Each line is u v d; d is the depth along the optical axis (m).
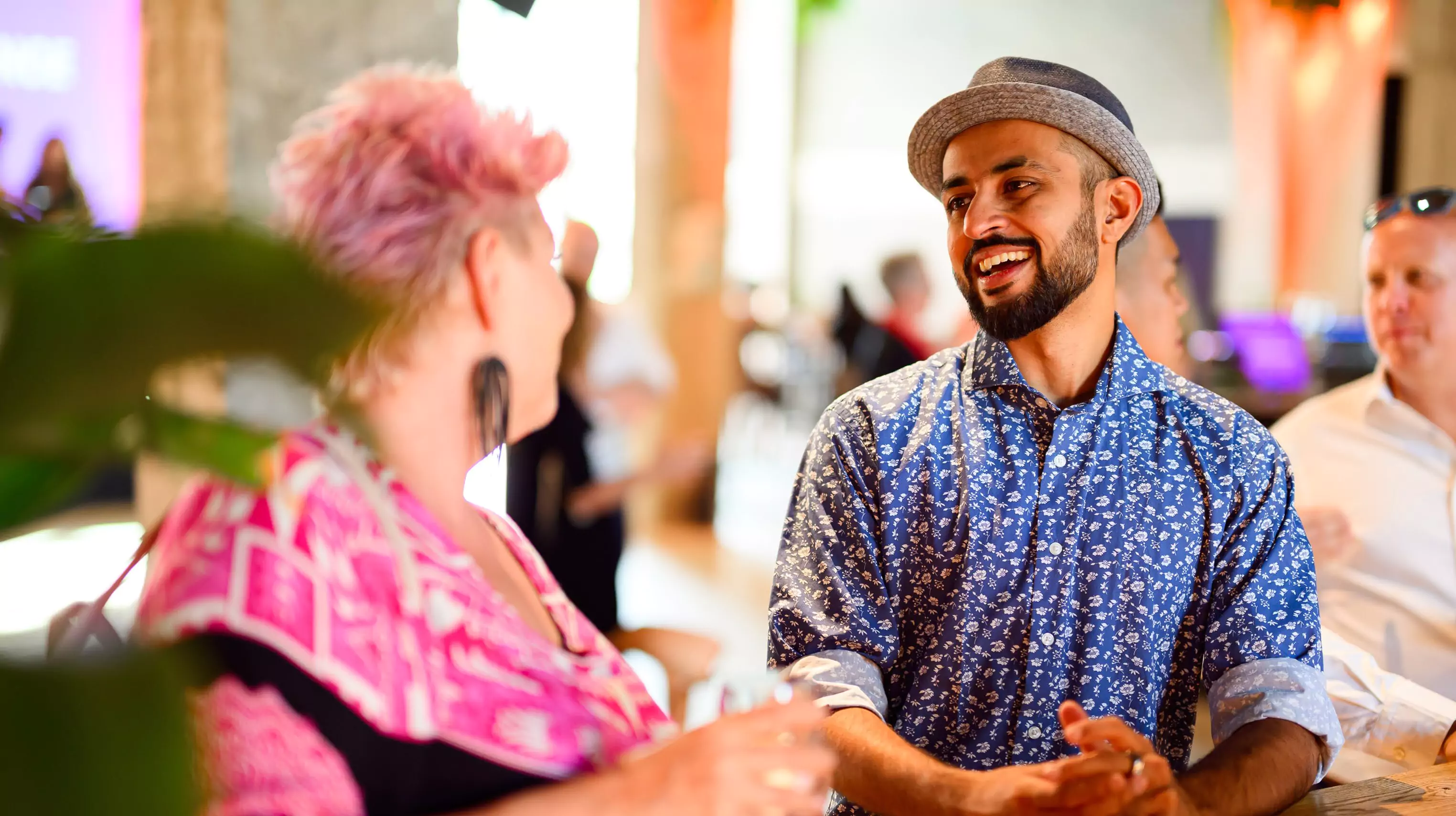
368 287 0.58
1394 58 9.12
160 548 0.73
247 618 0.67
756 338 9.12
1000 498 1.35
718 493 7.30
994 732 1.33
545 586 1.01
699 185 7.48
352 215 0.80
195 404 0.54
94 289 0.45
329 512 0.74
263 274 0.47
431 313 0.83
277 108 3.38
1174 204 10.32
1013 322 1.34
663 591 5.57
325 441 0.79
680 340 7.18
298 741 0.68
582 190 7.35
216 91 3.30
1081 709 1.07
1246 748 1.22
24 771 0.43
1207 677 1.36
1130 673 1.33
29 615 0.86
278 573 0.69
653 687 2.71
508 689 0.81
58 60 3.29
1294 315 6.56
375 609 0.75
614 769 0.77
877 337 6.32
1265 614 1.32
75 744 0.44
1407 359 1.99
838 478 1.38
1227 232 10.05
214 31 3.29
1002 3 11.40
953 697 1.34
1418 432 2.01
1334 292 9.48
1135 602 1.33
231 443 0.50
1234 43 9.97
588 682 0.91
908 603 1.37
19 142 3.29
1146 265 1.89
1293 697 1.27
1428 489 2.00
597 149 7.37
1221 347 5.76
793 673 1.29
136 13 3.32
